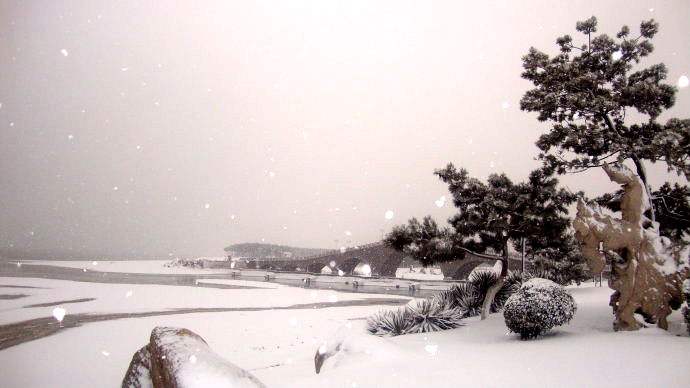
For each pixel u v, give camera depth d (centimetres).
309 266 9444
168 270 10112
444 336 1274
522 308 1060
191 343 549
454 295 1852
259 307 3141
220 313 2675
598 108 1484
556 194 1579
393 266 8025
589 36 1689
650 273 968
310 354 1323
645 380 575
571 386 578
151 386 554
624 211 1032
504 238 1617
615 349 790
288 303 3509
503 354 838
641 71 1595
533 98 1641
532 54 1664
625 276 997
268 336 1756
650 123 1530
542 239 1641
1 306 2925
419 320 1481
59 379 1124
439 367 742
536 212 1555
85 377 1147
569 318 1069
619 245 1003
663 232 1528
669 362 658
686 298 921
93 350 1510
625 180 1027
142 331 1944
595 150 1538
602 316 1219
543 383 603
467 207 1684
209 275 8656
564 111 1608
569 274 2542
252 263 10425
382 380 682
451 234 1638
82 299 3459
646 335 912
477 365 743
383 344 909
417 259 1680
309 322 2208
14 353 1455
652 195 1525
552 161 1594
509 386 601
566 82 1553
